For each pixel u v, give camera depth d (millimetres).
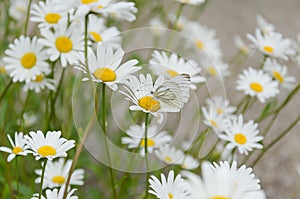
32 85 715
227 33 1365
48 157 578
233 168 521
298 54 801
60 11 650
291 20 1480
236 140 695
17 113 845
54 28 714
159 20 981
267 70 779
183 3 817
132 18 629
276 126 1060
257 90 755
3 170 751
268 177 938
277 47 777
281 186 928
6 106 779
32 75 704
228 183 492
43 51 711
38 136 589
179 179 553
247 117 1035
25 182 777
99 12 604
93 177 891
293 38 1387
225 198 488
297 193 919
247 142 697
